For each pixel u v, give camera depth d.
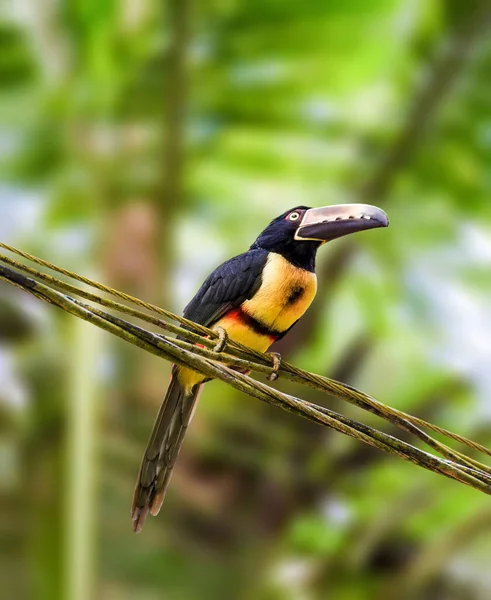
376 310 12.88
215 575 9.93
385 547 10.99
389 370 12.73
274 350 11.10
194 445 10.38
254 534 10.30
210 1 10.34
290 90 11.10
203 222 12.03
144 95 10.59
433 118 11.05
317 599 10.77
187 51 10.45
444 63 10.84
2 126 11.04
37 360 9.67
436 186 11.59
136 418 9.90
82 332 8.74
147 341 6.22
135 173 10.65
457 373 12.31
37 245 11.54
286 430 10.84
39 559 8.29
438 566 10.41
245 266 8.38
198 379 8.00
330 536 10.97
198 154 11.03
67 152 11.01
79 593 8.12
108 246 10.56
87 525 8.30
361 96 11.30
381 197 11.52
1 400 9.42
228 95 11.02
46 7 10.77
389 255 12.27
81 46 10.75
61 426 9.04
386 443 6.46
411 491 10.95
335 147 11.41
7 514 8.49
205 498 10.25
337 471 10.87
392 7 10.73
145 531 9.77
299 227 8.46
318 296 11.06
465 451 11.80
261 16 10.55
